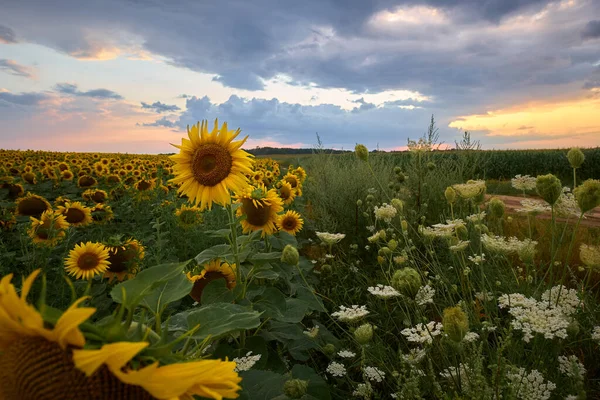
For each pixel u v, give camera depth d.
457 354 2.33
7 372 0.71
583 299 2.34
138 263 3.74
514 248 2.44
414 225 5.43
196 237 5.20
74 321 0.63
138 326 0.79
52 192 9.70
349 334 2.78
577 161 2.57
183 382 0.64
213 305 1.18
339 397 2.42
